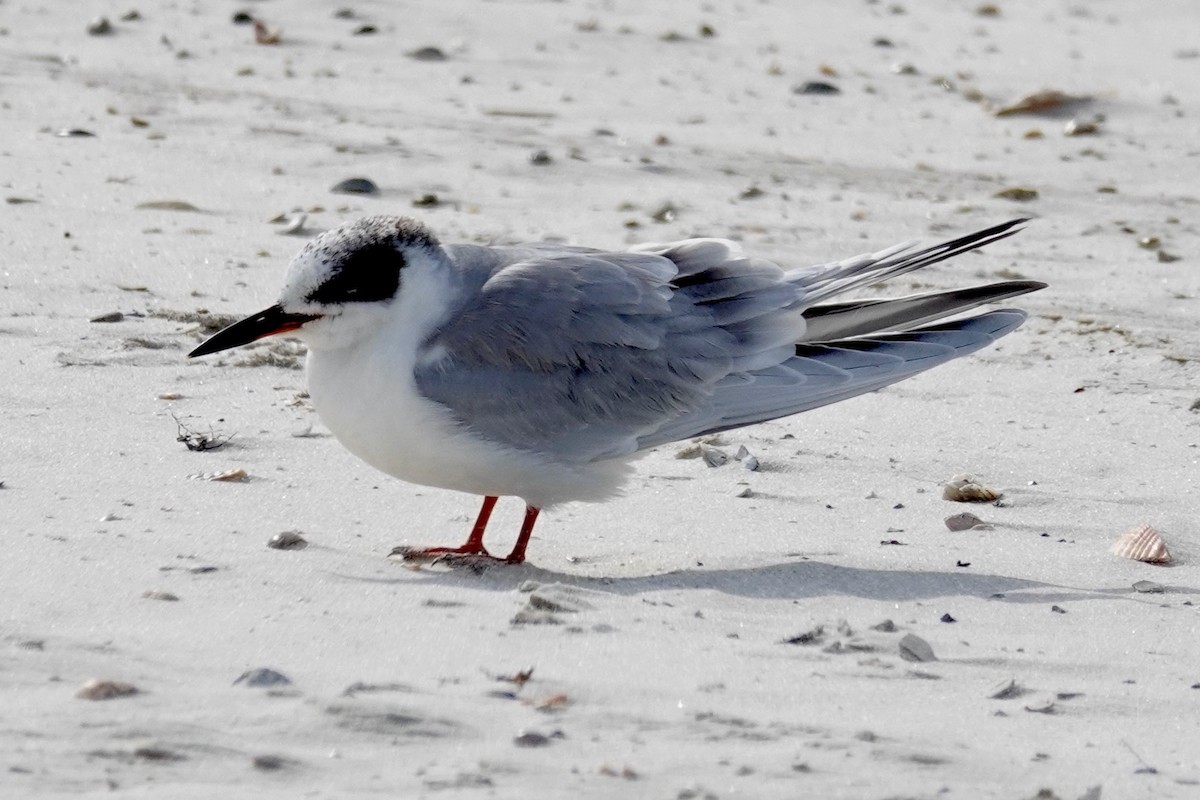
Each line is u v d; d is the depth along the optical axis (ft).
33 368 42.29
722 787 21.43
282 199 59.26
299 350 45.06
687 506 36.45
